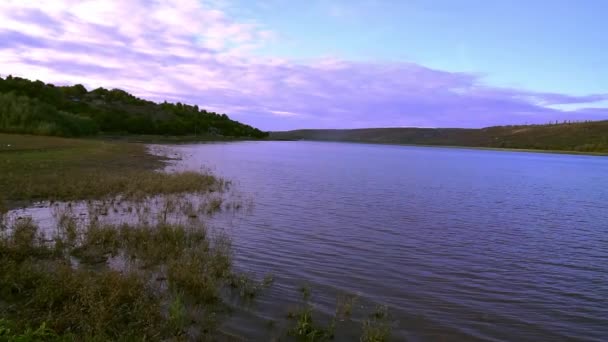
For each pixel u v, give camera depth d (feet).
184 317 21.38
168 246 33.17
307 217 52.95
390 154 315.99
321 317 23.50
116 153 131.85
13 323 17.29
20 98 225.56
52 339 16.74
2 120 194.39
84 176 70.79
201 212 51.11
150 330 19.31
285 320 22.75
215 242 36.81
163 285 25.81
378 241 42.39
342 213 57.41
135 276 24.63
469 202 74.84
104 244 33.42
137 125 365.40
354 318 23.70
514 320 24.99
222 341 19.84
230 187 77.87
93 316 19.39
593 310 26.99
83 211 47.19
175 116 510.99
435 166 182.29
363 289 28.53
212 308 23.45
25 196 52.47
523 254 40.14
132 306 21.90
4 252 29.09
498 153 448.24
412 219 55.57
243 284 27.20
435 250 40.09
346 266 33.45
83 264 29.04
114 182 65.05
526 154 432.66
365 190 85.35
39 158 92.38
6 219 40.06
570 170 187.11
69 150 121.39
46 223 40.50
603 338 23.21
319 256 35.76
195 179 75.46
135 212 48.44
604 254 40.98
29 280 23.58
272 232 43.42
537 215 63.41
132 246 33.42
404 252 38.73
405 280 30.94
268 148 320.29
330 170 134.92
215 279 27.50
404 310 25.39
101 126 332.60
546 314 26.11
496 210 66.80
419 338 21.95
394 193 82.64
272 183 89.35
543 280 32.55
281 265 32.53
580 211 68.90
